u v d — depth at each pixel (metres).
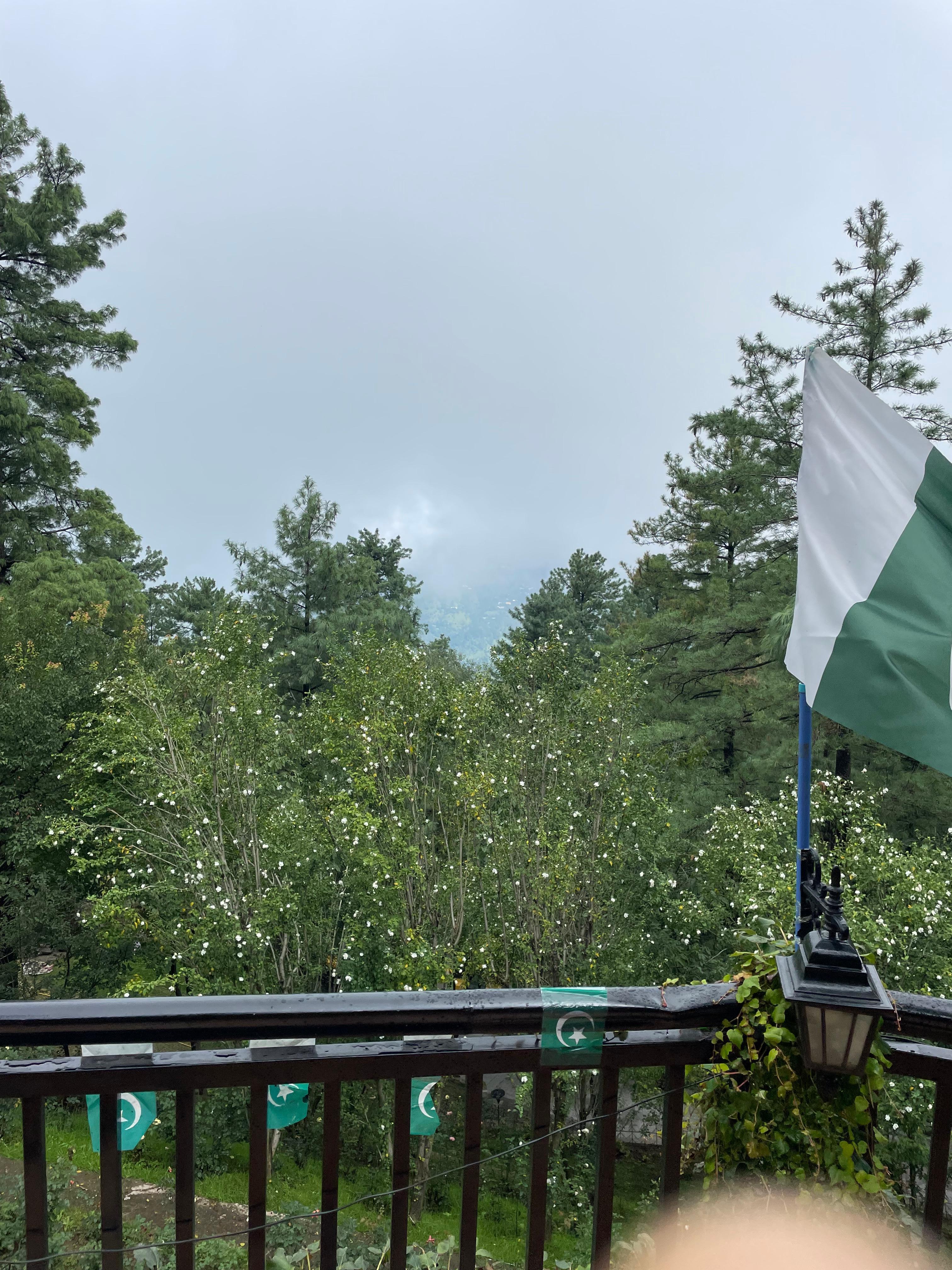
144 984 16.73
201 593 44.03
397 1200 1.67
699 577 30.00
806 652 2.60
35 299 33.09
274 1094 1.62
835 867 1.81
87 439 33.00
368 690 18.03
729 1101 1.87
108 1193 1.58
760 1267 1.81
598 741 17.33
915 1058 1.84
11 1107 11.65
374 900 15.19
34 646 23.64
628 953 15.81
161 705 17.86
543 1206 1.74
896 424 2.64
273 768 18.55
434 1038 1.68
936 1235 1.82
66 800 19.44
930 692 2.39
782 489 24.14
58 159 32.59
